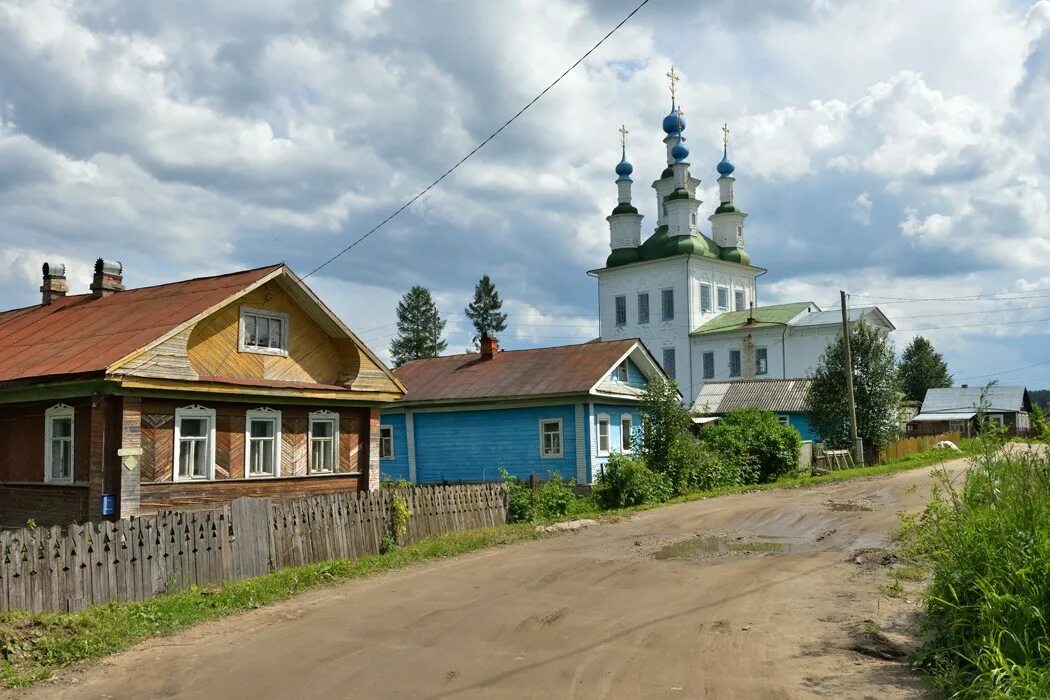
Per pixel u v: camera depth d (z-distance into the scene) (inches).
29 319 861.8
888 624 341.7
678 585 442.6
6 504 695.7
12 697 291.4
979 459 366.0
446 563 549.6
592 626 354.9
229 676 303.1
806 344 2223.2
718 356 2375.7
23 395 668.1
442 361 1373.0
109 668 323.6
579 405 1121.4
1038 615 256.7
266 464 756.6
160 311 723.4
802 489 1053.2
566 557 552.4
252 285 733.3
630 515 804.6
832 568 480.4
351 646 337.4
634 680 277.1
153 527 457.7
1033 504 315.9
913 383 3294.8
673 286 2485.2
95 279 872.3
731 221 2684.5
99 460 614.2
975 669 261.4
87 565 420.5
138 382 624.7
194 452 691.4
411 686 281.6
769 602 392.2
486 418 1199.6
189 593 446.3
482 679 285.3
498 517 765.9
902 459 1581.0
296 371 804.6
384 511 627.2
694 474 1066.7
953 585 309.0
